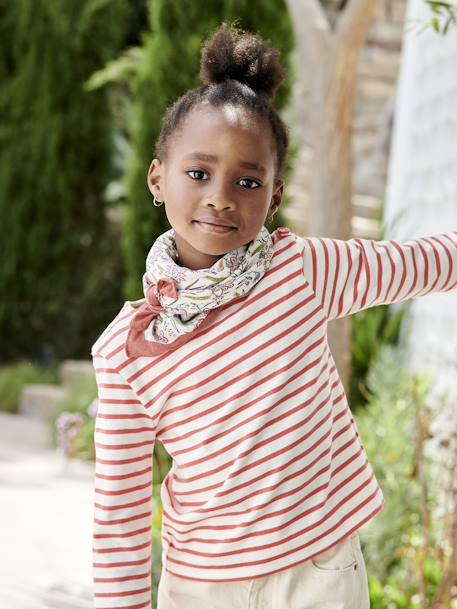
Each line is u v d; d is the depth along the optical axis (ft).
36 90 35.99
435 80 19.19
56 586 13.82
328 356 6.47
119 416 6.36
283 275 6.25
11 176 36.09
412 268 6.41
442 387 16.67
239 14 20.58
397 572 12.40
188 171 5.94
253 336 6.19
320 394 6.28
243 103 5.99
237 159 5.85
